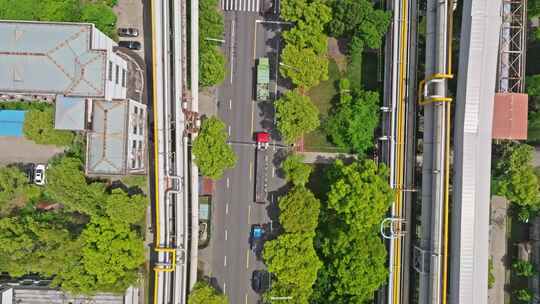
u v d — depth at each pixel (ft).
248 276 271.28
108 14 253.65
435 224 247.50
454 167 250.57
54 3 247.91
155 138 243.40
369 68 272.10
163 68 245.65
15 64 213.87
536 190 245.65
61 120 219.20
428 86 251.80
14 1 246.68
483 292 242.17
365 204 237.45
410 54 259.39
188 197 261.44
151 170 265.13
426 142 254.47
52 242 234.99
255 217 272.10
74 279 236.22
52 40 214.28
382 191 244.22
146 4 265.13
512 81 259.39
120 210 238.48
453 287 246.27
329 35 266.98
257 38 271.49
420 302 252.83
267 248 247.50
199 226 266.36
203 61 250.98
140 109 250.16
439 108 246.27
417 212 265.54
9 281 255.91
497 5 238.89
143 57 264.31
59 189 238.07
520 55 252.01
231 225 271.49
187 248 260.42
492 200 272.10
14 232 236.43
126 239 240.32
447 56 245.65
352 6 247.50
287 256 243.19
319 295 251.19
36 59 214.28
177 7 244.01
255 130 271.69
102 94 215.92
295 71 251.39
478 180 244.63
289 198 248.11
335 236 246.06
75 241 236.84
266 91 263.49
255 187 270.87
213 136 244.63
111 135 226.38
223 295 252.83
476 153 243.81
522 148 249.75
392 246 255.29
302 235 246.06
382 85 270.46
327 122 263.90
